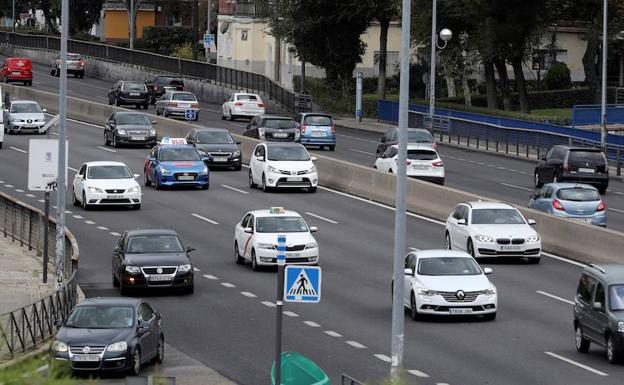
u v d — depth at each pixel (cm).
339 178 11075
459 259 6303
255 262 7500
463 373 4994
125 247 6925
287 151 10931
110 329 4994
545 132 13975
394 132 12675
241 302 6619
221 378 4906
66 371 2145
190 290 6862
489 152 14562
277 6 19400
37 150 6706
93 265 7669
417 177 10938
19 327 5169
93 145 13688
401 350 4447
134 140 13450
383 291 6944
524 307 6494
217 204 10094
